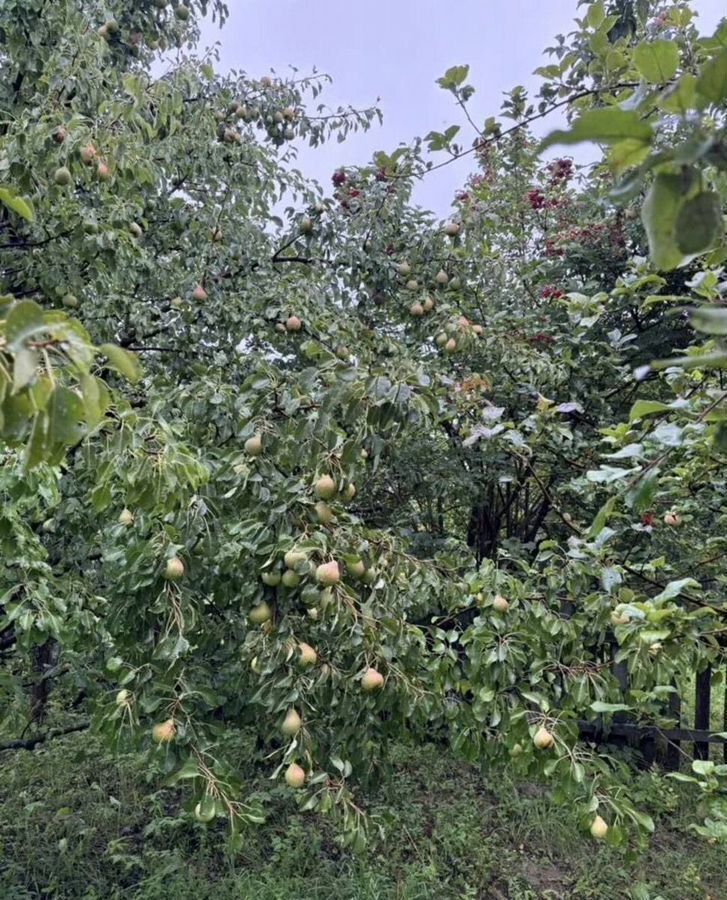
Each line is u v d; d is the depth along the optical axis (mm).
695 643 2332
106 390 1089
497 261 5012
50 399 990
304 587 2047
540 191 5562
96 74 3227
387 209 4688
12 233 3518
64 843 3996
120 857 3865
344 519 2412
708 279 1812
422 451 4785
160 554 2109
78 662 3578
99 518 2711
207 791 1904
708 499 3408
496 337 4332
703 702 5047
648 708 3836
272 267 4703
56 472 2244
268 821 4242
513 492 5523
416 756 5062
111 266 3256
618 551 3906
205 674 2383
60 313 958
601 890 3771
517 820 4434
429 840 4086
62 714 5344
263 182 4844
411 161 4703
